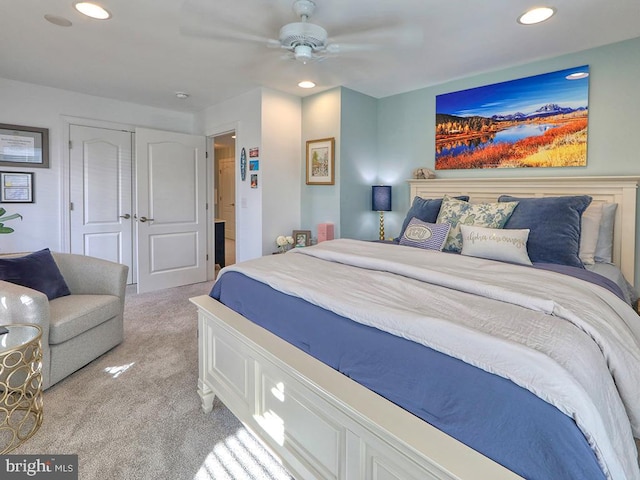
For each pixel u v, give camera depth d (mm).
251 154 3920
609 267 2363
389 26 2361
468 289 1588
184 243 4699
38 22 2375
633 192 2496
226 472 1600
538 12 2188
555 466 868
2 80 3604
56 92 3922
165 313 3643
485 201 3180
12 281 2375
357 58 2906
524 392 966
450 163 3484
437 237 2600
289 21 2328
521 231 2258
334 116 3732
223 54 2877
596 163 2709
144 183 4293
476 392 1023
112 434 1828
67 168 4062
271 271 2014
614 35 2492
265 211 3855
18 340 1913
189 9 2195
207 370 2018
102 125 4266
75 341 2385
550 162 2900
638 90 2539
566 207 2326
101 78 3516
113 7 2182
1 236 3725
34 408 1873
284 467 1502
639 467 1113
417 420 1089
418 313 1302
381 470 1111
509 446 929
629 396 1154
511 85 3078
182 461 1656
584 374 1009
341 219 3758
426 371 1136
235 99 4117
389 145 3979
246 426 1729
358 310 1416
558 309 1300
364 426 1135
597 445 878
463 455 957
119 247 4531
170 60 3008
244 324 1809
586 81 2723
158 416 1985
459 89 3400
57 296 2611
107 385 2289
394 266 1936
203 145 4773
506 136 3121
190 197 4719
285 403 1488
